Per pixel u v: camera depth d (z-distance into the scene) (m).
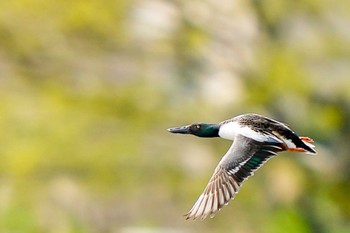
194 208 8.06
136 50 19.08
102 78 19.23
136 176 18.89
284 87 18.20
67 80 19.20
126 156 18.81
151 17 18.67
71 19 18.48
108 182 18.81
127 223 20.12
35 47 18.94
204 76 19.00
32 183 18.84
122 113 19.02
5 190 19.16
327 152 19.47
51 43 19.02
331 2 18.47
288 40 18.66
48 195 19.08
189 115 18.89
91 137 18.83
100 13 18.52
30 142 18.61
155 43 18.89
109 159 18.70
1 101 18.89
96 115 18.98
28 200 19.05
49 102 18.94
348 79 18.62
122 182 18.88
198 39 18.61
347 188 19.81
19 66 19.09
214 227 20.16
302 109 18.89
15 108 18.89
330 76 18.66
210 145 18.95
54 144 18.55
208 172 18.92
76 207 19.56
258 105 18.48
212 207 8.02
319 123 19.11
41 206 19.33
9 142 18.56
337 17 18.62
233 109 18.73
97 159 18.62
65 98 19.02
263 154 8.24
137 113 18.95
